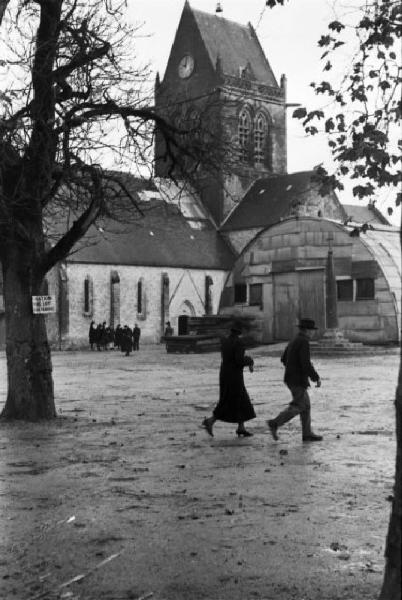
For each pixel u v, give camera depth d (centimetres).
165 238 7325
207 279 7419
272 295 5159
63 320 6366
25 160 1540
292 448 1269
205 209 8112
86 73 1567
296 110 1138
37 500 910
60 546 726
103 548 718
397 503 441
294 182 7794
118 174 1669
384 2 1098
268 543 730
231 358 1403
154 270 7025
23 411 1647
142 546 723
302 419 1348
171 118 1717
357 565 665
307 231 4950
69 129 1541
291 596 595
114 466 1120
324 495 923
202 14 8400
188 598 593
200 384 2653
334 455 1198
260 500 899
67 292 6394
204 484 991
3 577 643
